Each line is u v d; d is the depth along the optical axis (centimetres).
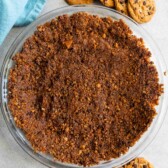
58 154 53
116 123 53
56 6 57
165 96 56
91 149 53
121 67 53
